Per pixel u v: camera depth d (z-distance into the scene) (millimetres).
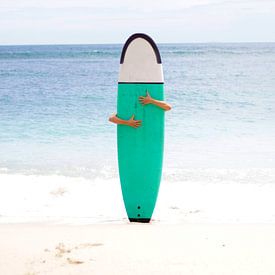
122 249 4859
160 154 6480
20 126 16797
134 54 6418
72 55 75938
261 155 12117
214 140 14141
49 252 4785
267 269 4297
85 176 9984
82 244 5039
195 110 20031
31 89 27469
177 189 8797
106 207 7516
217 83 29562
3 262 4523
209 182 9398
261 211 7289
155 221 6574
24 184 9188
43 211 7266
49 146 13508
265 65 42938
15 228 5941
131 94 6422
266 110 19703
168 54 67125
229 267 4344
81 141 14156
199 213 7148
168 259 4551
